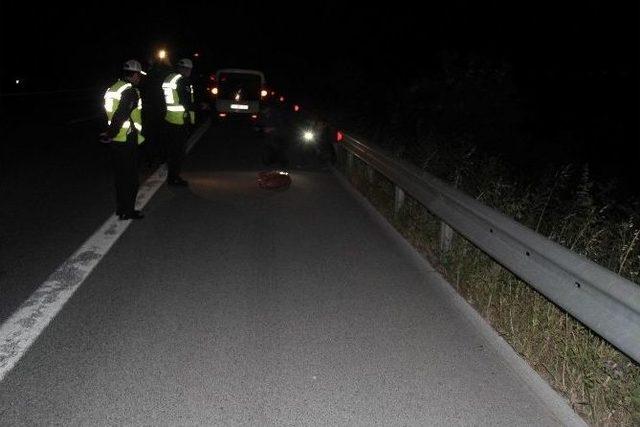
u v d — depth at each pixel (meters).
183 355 4.86
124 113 8.77
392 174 9.81
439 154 12.14
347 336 5.29
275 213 9.94
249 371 4.62
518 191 8.87
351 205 10.70
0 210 9.73
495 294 6.02
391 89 27.70
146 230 8.65
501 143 17.75
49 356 4.80
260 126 14.84
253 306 5.92
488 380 4.59
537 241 4.90
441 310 5.93
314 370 4.67
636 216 8.04
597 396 4.32
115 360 4.75
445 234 7.46
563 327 5.12
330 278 6.80
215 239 8.27
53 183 12.09
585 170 7.69
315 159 16.20
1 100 28.16
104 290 6.25
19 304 5.84
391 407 4.20
